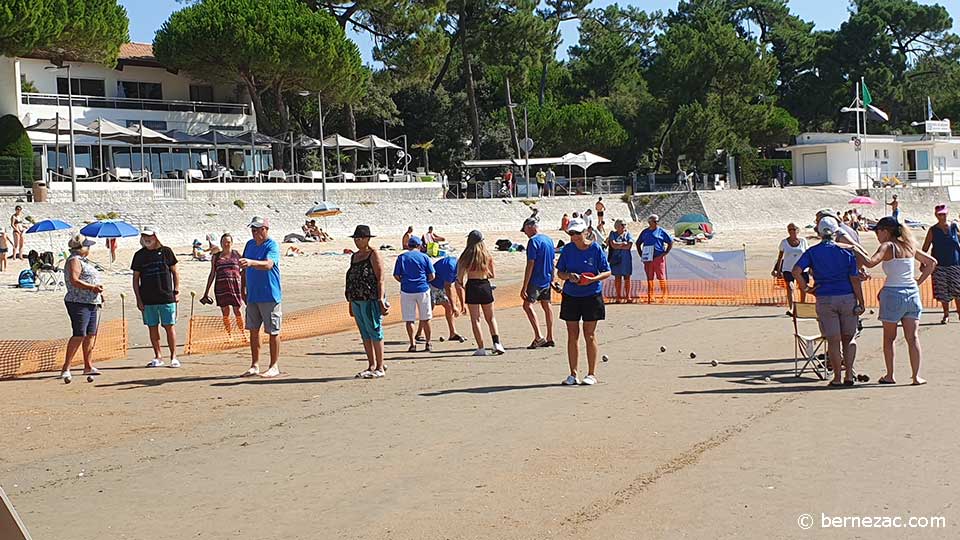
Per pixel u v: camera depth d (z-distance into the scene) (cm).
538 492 732
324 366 1430
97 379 1372
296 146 5997
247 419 1059
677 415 987
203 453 907
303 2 6247
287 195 5356
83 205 4334
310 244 4534
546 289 1546
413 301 1565
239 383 1299
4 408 1167
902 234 1112
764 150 9175
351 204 5253
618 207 6300
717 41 7994
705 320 1866
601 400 1080
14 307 2520
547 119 7794
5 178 4647
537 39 7288
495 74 8450
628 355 1431
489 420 995
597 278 1166
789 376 1202
